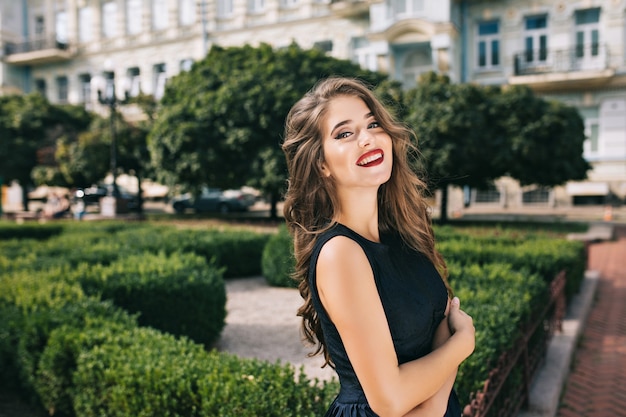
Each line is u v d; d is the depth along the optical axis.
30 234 10.73
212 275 4.96
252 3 25.20
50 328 3.40
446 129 13.71
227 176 15.51
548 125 13.77
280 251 7.38
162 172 16.05
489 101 14.37
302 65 15.75
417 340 1.22
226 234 8.87
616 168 20.30
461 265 5.68
